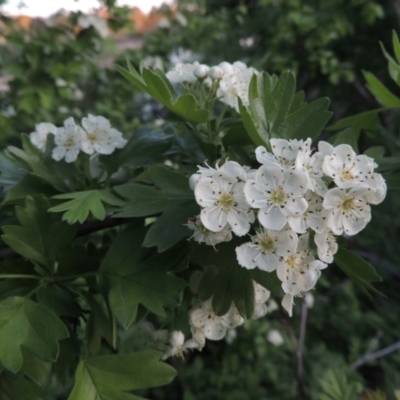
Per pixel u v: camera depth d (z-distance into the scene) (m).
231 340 0.34
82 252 0.12
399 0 0.40
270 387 0.35
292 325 0.37
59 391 0.26
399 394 0.16
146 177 0.13
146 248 0.11
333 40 0.50
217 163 0.11
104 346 0.15
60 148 0.13
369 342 0.37
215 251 0.11
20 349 0.10
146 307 0.10
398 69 0.15
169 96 0.12
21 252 0.11
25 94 0.30
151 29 0.55
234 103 0.14
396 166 0.13
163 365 0.11
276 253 0.10
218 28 0.49
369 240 0.43
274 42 0.46
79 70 0.32
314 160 0.10
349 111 0.51
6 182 0.14
